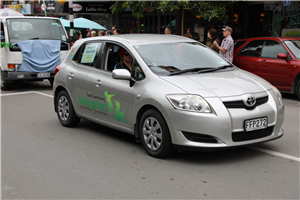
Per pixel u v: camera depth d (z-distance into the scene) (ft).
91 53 20.51
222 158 16.07
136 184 13.52
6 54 37.96
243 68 34.19
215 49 34.96
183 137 14.74
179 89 15.11
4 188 13.53
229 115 14.48
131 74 17.30
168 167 15.14
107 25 76.48
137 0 40.70
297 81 30.30
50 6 79.10
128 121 17.42
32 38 39.70
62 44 40.50
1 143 19.54
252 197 12.20
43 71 39.01
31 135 21.04
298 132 20.59
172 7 37.37
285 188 12.87
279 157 16.16
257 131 15.25
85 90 20.17
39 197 12.67
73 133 21.26
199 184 13.35
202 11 39.58
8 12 41.52
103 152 17.49
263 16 59.26
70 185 13.62
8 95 36.37
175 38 19.94
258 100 15.47
